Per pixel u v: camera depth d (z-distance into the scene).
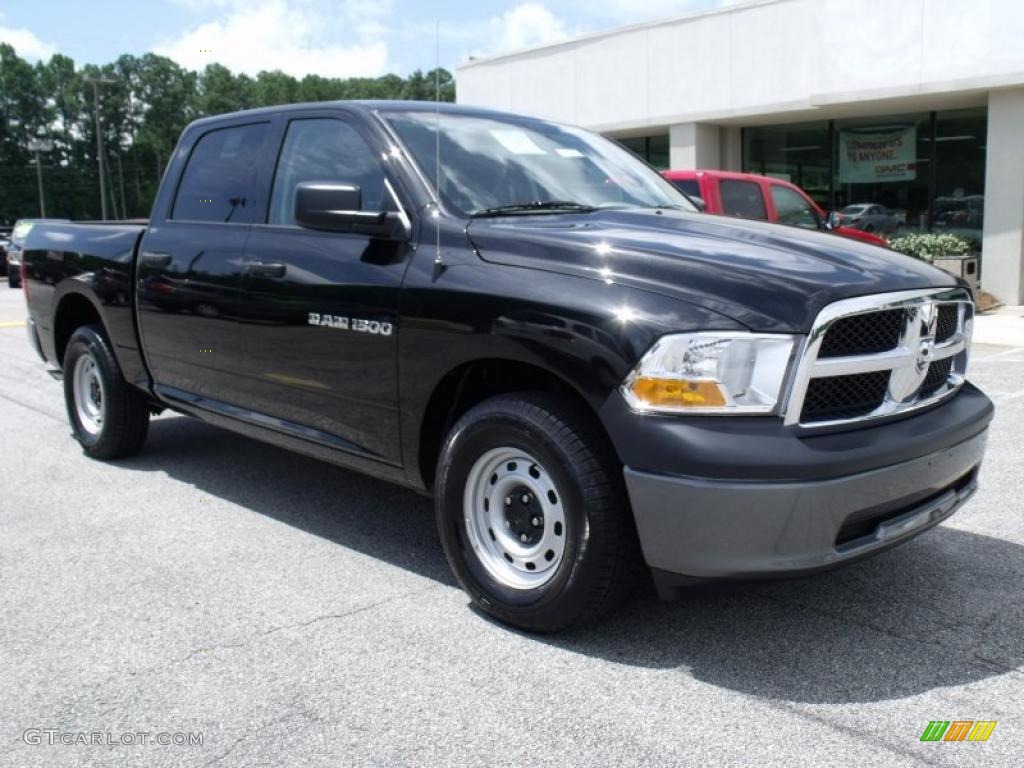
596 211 3.99
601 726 2.76
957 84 14.25
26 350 10.91
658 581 3.02
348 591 3.78
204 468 5.62
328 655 3.22
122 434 5.61
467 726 2.77
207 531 4.50
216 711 2.86
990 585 3.78
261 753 2.64
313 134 4.34
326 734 2.73
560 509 3.21
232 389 4.57
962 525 4.48
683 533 2.87
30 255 6.11
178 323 4.81
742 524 2.81
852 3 15.18
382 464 3.85
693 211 4.32
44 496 5.07
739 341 2.85
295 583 3.86
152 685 3.02
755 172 18.61
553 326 3.10
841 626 3.42
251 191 4.54
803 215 11.10
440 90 4.45
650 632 3.37
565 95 19.66
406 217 3.74
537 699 2.92
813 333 2.85
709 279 3.01
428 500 5.00
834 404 3.01
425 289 3.51
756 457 2.79
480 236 3.52
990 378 8.34
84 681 3.05
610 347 2.96
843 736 2.71
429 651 3.24
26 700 2.93
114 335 5.34
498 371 3.49
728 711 2.84
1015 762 2.57
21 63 103.31
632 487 2.93
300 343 4.06
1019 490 5.00
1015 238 14.48
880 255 3.43
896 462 3.00
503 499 3.41
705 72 17.33
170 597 3.71
